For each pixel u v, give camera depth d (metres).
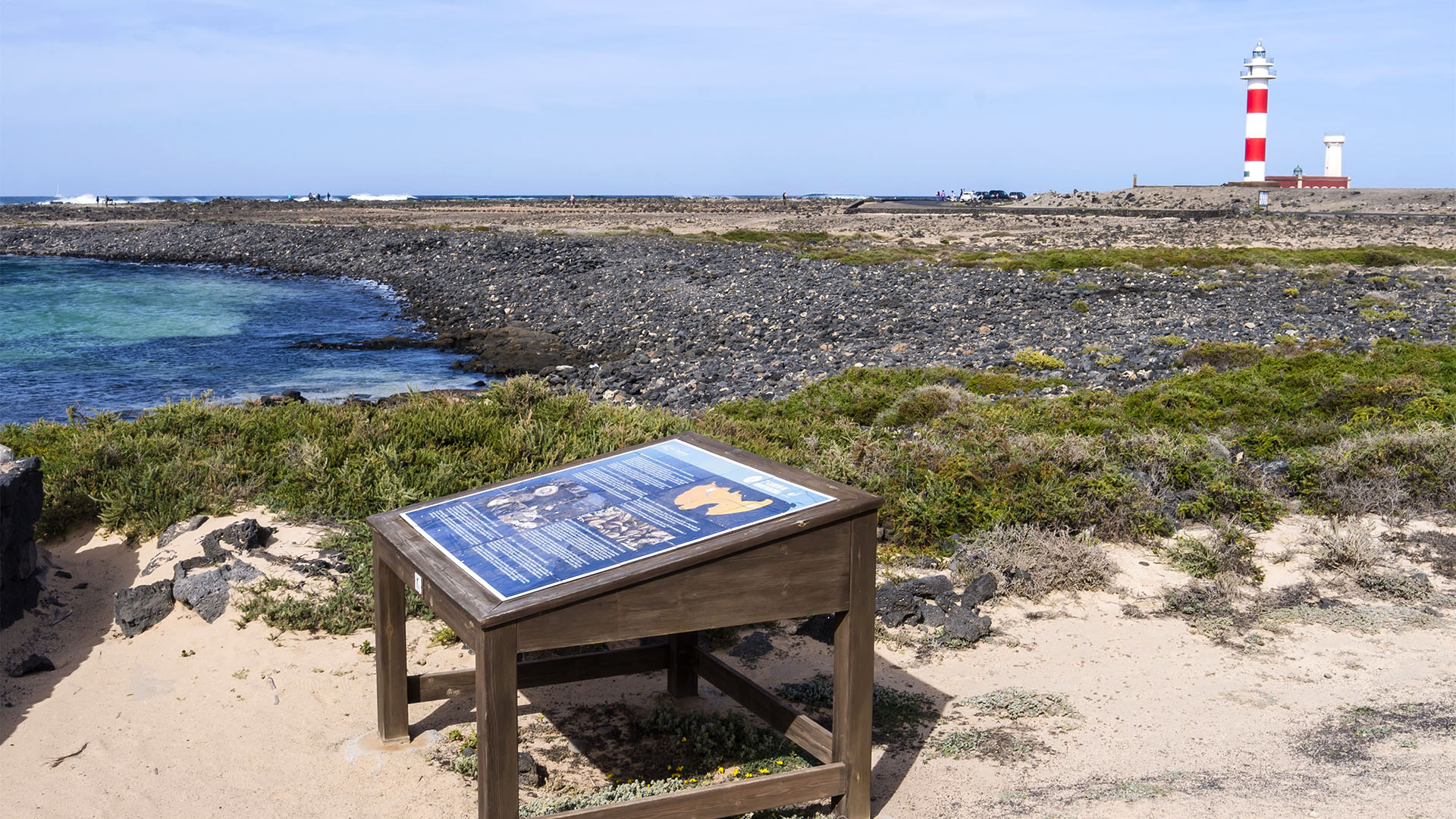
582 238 52.12
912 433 12.20
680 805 4.17
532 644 3.83
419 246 49.31
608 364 22.19
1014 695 5.77
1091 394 14.38
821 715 5.56
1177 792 4.62
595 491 4.87
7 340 27.11
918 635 6.71
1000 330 22.77
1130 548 8.33
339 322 30.84
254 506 7.98
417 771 4.89
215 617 6.34
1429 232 58.19
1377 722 5.32
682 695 5.77
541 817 4.02
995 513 8.45
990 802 4.62
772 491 4.52
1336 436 11.43
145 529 7.49
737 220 78.06
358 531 7.53
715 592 4.08
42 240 63.66
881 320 24.81
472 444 9.77
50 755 4.95
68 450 9.14
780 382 18.30
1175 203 95.25
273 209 104.75
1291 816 4.37
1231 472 9.55
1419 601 7.16
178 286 40.91
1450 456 9.45
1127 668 6.18
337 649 6.15
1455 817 4.32
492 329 27.52
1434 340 20.09
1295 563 7.94
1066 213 84.06
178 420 10.05
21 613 6.23
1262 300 26.78
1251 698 5.71
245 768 4.90
